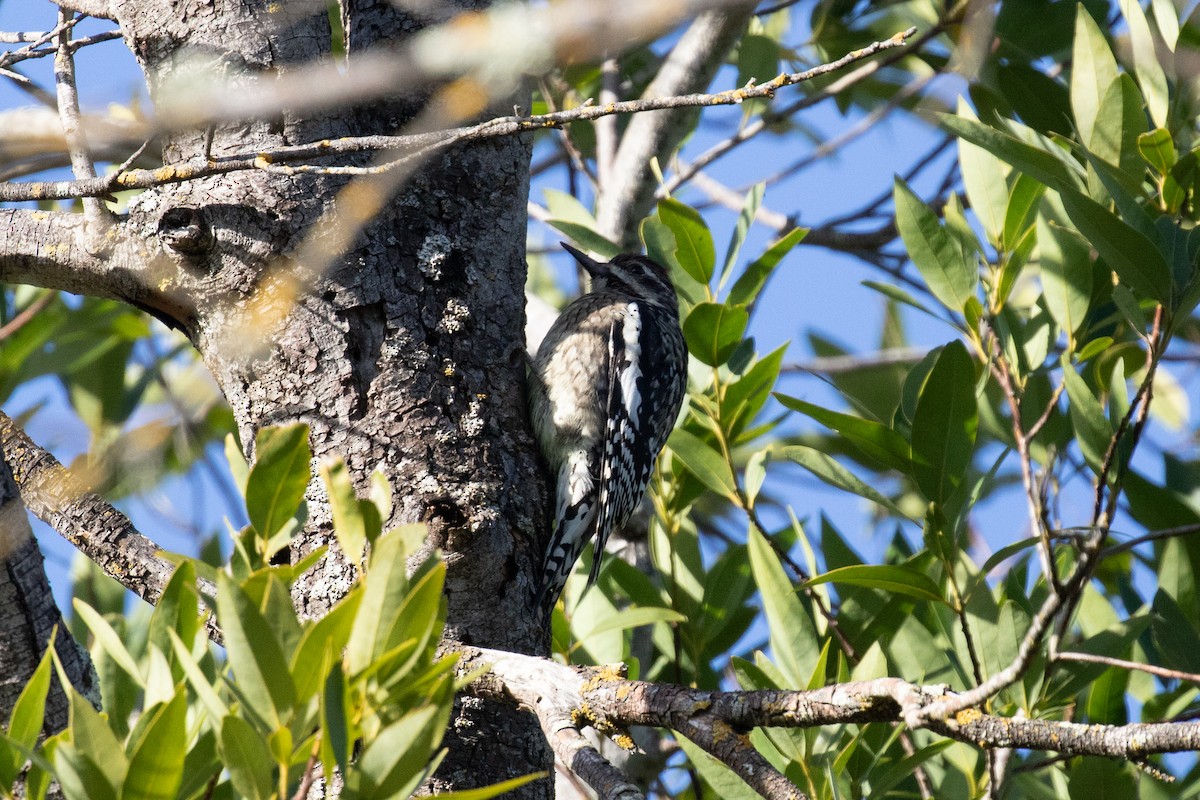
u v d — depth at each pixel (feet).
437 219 21.66
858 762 23.91
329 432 19.89
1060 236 24.41
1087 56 23.45
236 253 20.07
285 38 20.16
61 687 15.79
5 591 15.53
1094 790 23.31
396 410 20.20
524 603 20.56
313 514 19.60
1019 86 28.81
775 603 24.82
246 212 20.15
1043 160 20.31
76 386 29.04
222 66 19.76
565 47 6.44
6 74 19.13
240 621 11.33
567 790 26.45
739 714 15.24
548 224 30.50
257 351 20.01
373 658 11.54
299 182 20.26
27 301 31.96
